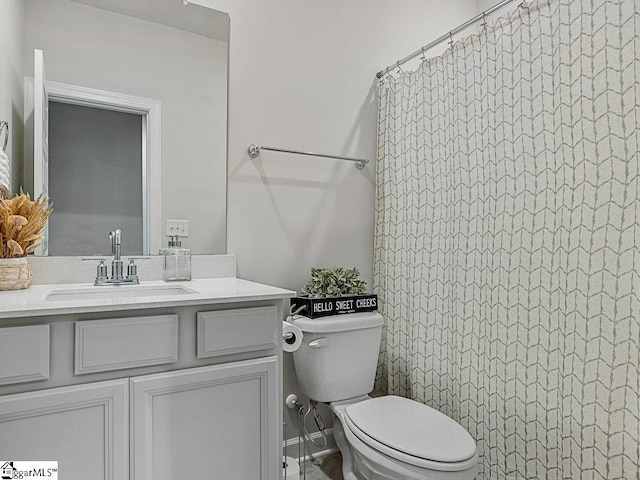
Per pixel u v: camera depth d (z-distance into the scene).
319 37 2.02
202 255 1.71
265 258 1.87
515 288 1.53
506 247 1.56
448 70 1.80
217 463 1.19
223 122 1.77
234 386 1.22
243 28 1.82
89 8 1.53
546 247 1.44
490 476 1.61
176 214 1.67
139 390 1.08
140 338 1.09
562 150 1.39
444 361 1.81
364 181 2.18
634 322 1.22
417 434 1.37
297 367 1.79
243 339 1.24
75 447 1.01
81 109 1.51
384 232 2.12
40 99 1.45
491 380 1.61
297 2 1.96
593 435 1.30
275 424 1.28
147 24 1.63
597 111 1.30
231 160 1.79
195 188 1.71
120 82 1.58
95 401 1.03
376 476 1.39
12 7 1.41
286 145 1.93
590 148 1.32
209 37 1.75
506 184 1.56
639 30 1.21
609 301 1.27
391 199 2.09
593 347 1.30
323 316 1.73
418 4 2.37
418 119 1.95
